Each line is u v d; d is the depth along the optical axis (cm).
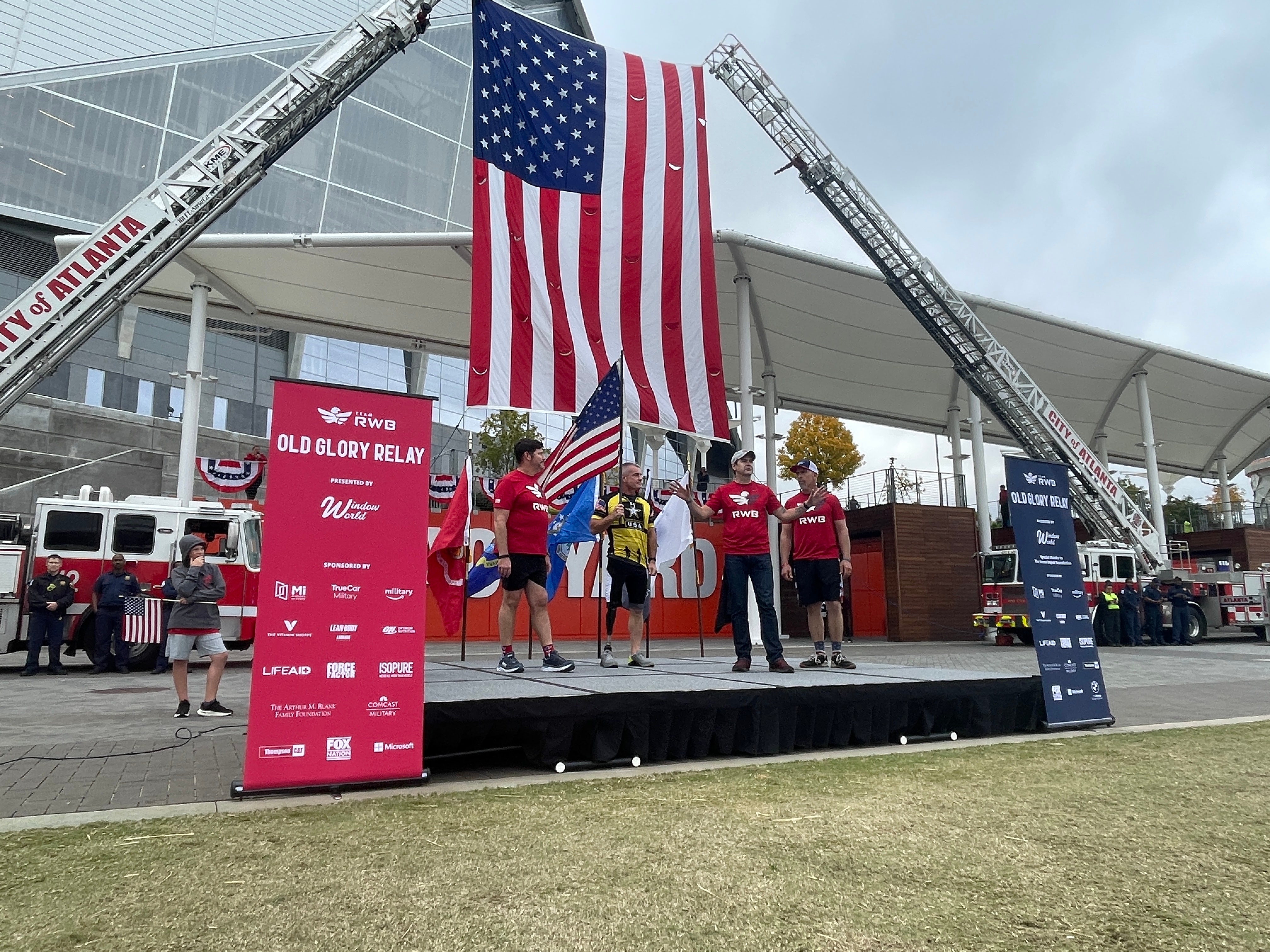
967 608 2417
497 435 3662
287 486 455
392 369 4303
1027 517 729
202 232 1228
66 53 3466
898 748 610
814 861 330
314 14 4203
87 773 505
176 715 773
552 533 825
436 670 724
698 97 1474
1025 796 447
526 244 1298
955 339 2220
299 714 444
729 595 746
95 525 1364
